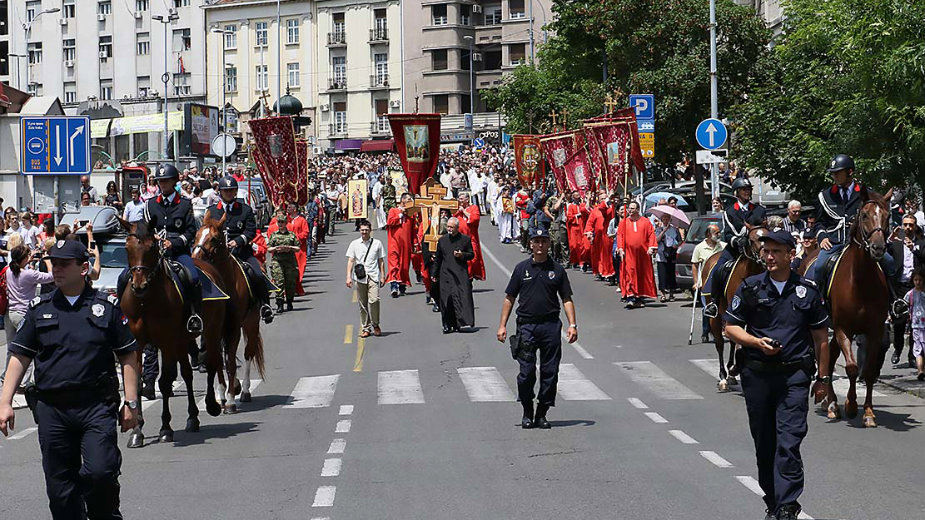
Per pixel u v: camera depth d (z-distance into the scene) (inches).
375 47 4047.7
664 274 1080.8
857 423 512.1
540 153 1839.3
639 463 428.1
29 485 419.2
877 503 362.0
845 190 538.6
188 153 2402.8
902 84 770.8
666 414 543.2
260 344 616.1
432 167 1196.5
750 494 374.9
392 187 1968.5
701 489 382.6
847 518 343.9
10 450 499.8
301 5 4072.3
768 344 327.0
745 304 335.9
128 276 479.2
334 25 4077.3
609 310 1019.9
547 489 386.0
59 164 738.8
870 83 797.9
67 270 297.6
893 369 677.9
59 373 294.5
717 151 1413.6
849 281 500.4
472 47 3912.4
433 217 1119.0
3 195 1461.6
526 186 1849.2
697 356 741.3
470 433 499.8
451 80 3973.9
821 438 476.7
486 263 1485.0
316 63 4082.2
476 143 3280.0
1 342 891.4
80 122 738.8
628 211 1045.8
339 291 1234.0
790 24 981.2
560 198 1476.4
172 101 4020.7
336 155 4047.7
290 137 1290.6
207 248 545.6
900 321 673.0
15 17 4148.6
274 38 4067.4
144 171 1556.3
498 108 2488.9
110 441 294.0
